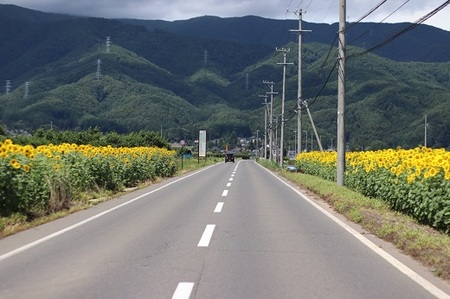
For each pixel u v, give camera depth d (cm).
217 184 2400
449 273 620
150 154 2848
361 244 844
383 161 1502
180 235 918
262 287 568
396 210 1223
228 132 15075
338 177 1953
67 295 533
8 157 1054
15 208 1055
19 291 548
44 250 777
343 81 1953
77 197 1460
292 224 1073
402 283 592
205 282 588
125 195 1758
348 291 555
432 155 1271
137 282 586
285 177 3139
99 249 785
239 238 893
